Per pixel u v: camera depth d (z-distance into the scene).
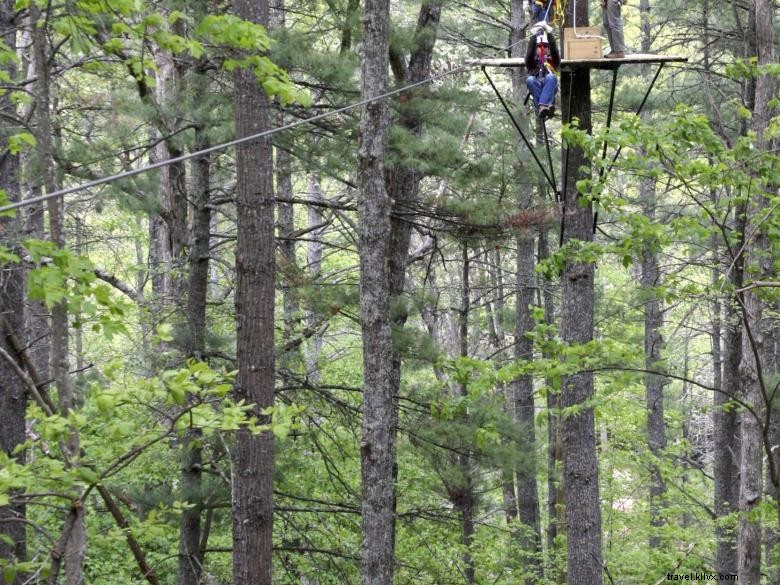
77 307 5.88
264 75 7.64
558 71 10.43
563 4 10.59
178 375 6.09
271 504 11.53
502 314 23.69
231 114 12.91
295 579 15.76
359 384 26.61
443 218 13.83
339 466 19.05
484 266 29.77
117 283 16.25
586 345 9.97
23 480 5.84
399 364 14.88
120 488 13.02
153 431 6.70
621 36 10.37
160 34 6.96
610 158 9.47
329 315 13.77
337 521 17.25
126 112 12.29
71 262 5.92
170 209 15.59
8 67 11.69
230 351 14.63
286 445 15.09
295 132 13.24
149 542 17.19
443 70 22.55
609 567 17.39
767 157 8.90
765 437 8.91
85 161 12.24
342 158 13.27
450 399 11.54
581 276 11.62
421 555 17.31
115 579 15.82
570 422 12.04
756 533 11.44
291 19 18.25
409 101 13.58
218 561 17.09
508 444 14.96
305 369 16.64
